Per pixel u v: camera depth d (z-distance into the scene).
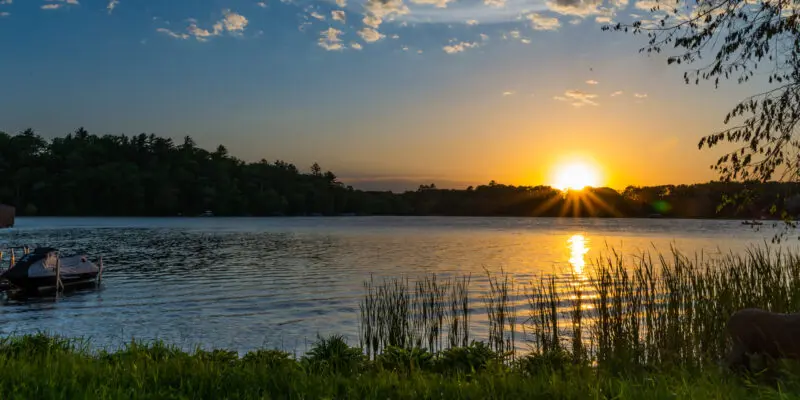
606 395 5.69
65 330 19.97
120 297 27.59
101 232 93.38
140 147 199.75
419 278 34.12
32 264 29.72
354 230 113.56
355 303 24.98
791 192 9.13
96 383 6.23
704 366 7.67
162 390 5.97
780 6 9.05
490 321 14.97
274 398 5.80
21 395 5.66
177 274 37.19
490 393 5.81
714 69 9.38
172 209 183.88
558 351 8.77
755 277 9.77
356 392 5.83
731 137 9.27
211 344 17.45
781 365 5.88
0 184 162.50
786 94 9.03
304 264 44.12
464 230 118.19
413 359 8.23
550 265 42.81
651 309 9.55
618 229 129.00
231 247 63.56
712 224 170.50
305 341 17.58
